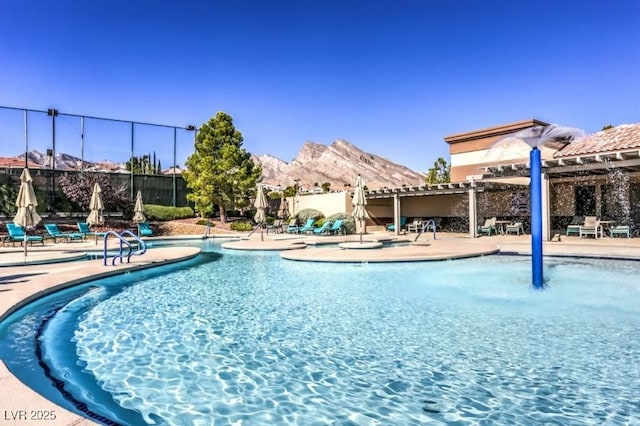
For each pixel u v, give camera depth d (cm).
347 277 1011
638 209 1831
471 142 2480
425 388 385
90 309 706
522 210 2214
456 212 2497
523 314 638
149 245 1922
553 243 1553
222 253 1567
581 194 2006
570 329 557
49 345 516
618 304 693
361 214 1584
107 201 2570
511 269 1087
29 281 808
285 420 328
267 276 1043
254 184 2947
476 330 561
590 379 400
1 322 580
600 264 1152
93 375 421
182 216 2878
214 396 372
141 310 699
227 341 531
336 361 457
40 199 2516
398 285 897
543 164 1639
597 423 318
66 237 1998
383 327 586
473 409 343
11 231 1714
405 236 2125
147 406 354
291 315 661
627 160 1445
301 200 2992
